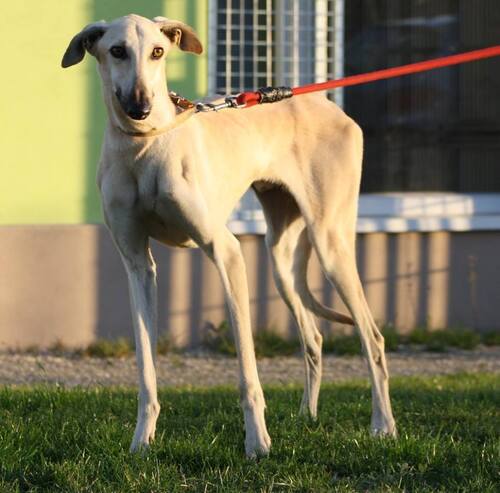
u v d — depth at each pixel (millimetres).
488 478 5613
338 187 6902
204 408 7359
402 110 12258
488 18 12359
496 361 11305
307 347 7234
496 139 12516
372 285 11844
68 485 5445
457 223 11984
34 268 11156
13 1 11031
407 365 11055
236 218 11492
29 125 11133
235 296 6172
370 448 6016
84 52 6035
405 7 12164
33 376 10141
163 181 5973
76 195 11242
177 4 11305
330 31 11773
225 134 6496
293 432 6359
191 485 5473
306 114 6965
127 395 7758
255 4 11555
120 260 11312
